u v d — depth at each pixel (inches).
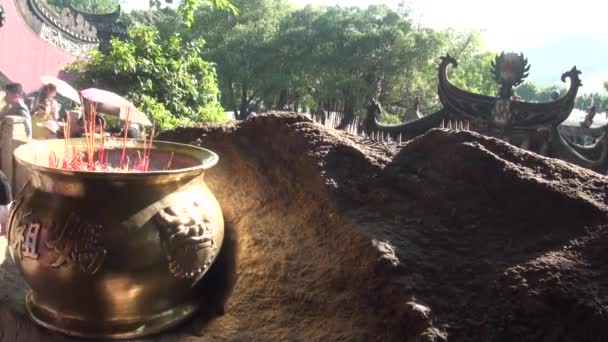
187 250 42.2
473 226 43.1
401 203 47.3
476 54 422.3
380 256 40.3
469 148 47.5
